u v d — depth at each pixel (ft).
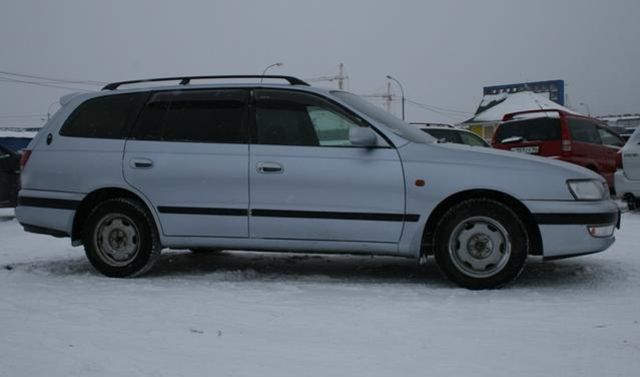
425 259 18.92
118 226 20.12
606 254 23.94
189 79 20.67
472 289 18.19
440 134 41.06
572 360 12.54
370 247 18.60
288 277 20.49
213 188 19.22
